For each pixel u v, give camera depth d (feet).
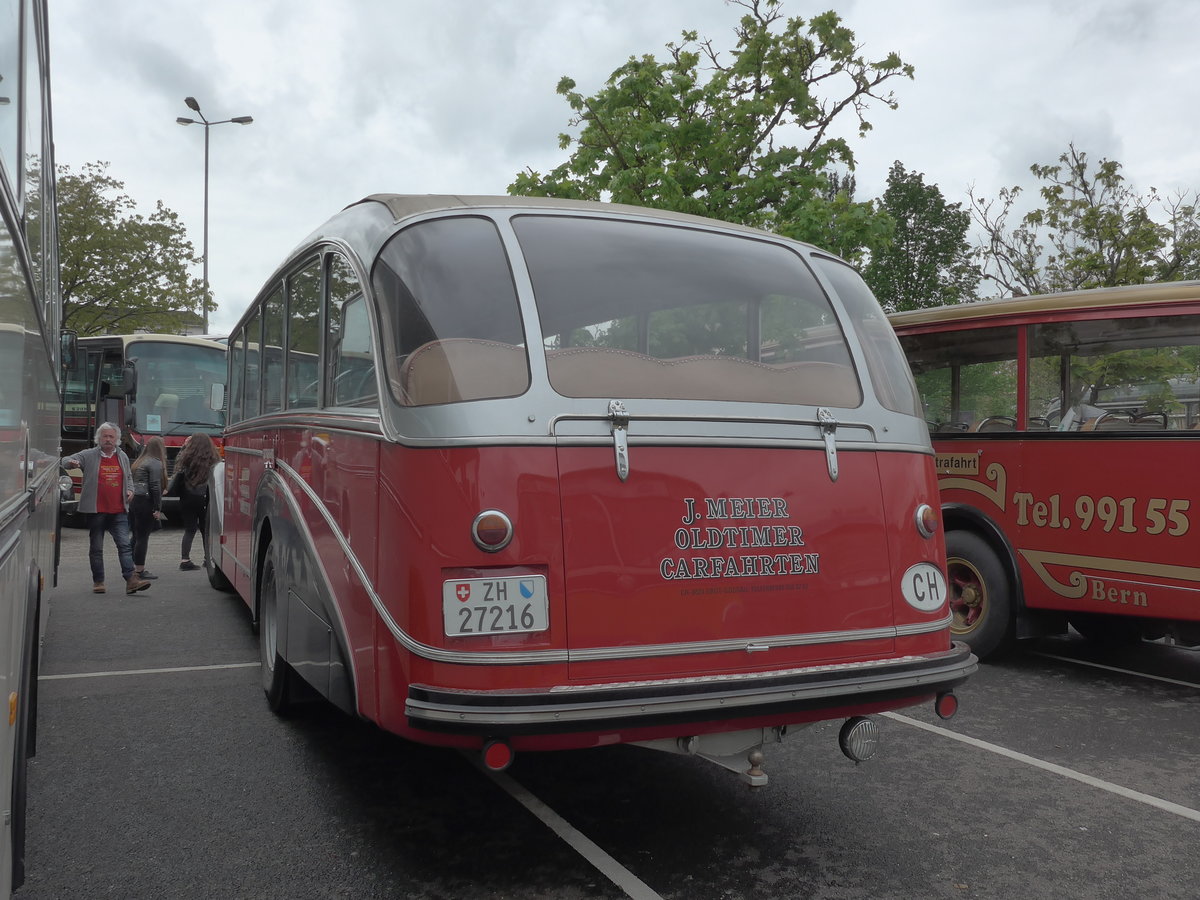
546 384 11.80
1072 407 23.22
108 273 120.37
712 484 12.12
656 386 12.41
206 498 36.52
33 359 13.00
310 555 14.89
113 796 14.90
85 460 32.78
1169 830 14.07
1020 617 23.90
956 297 84.02
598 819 14.23
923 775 16.30
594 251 13.15
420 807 14.60
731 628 12.02
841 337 14.32
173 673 22.50
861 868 12.68
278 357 19.93
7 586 9.25
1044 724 19.45
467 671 10.79
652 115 54.19
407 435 11.53
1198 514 20.74
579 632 11.27
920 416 14.44
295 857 12.82
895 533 13.35
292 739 17.75
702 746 11.94
